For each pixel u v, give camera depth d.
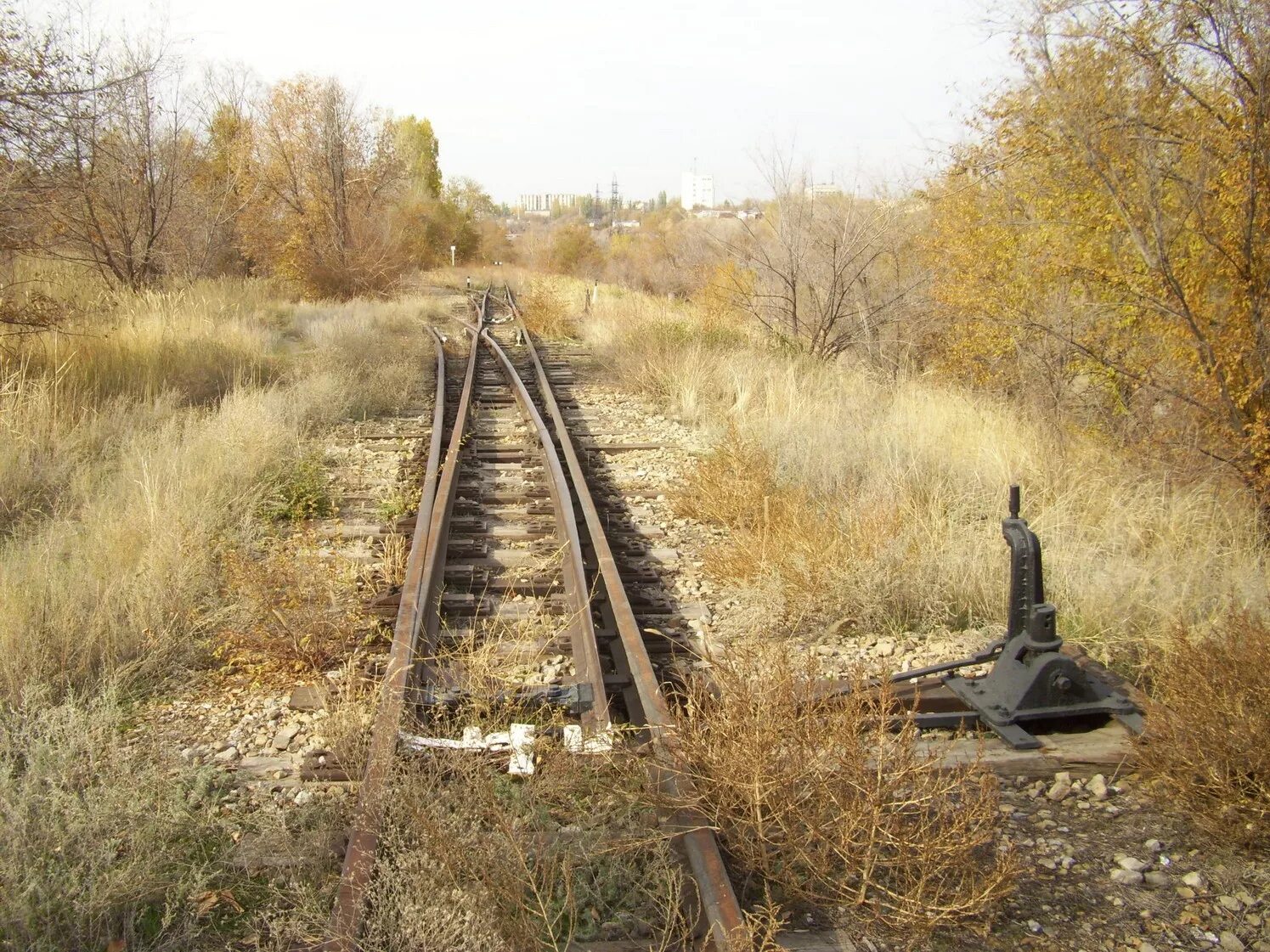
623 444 11.62
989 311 11.46
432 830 3.62
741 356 15.02
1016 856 3.75
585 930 3.52
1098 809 4.39
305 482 9.09
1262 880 3.90
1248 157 7.82
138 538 7.18
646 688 4.92
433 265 62.81
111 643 5.60
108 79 13.45
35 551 6.88
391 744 4.34
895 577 6.67
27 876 3.51
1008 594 6.63
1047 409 10.61
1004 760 4.62
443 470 9.36
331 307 27.38
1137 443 8.95
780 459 9.85
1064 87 8.84
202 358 14.47
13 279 13.99
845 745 3.93
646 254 45.72
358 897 3.43
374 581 7.04
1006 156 10.98
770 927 3.27
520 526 8.42
